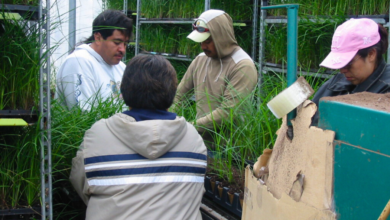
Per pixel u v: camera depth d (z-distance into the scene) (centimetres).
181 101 258
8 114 137
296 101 93
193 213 141
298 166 93
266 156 114
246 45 467
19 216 147
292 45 99
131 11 683
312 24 316
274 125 201
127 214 130
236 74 252
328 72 310
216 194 184
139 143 130
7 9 138
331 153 85
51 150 163
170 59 561
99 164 133
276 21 369
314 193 89
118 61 251
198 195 145
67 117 180
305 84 93
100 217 133
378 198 76
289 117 98
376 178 76
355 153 80
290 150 97
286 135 100
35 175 148
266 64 384
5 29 140
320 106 90
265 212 103
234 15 471
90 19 485
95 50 245
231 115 199
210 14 253
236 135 208
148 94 136
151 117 137
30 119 143
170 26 571
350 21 159
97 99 207
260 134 198
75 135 172
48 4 146
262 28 383
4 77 139
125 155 134
